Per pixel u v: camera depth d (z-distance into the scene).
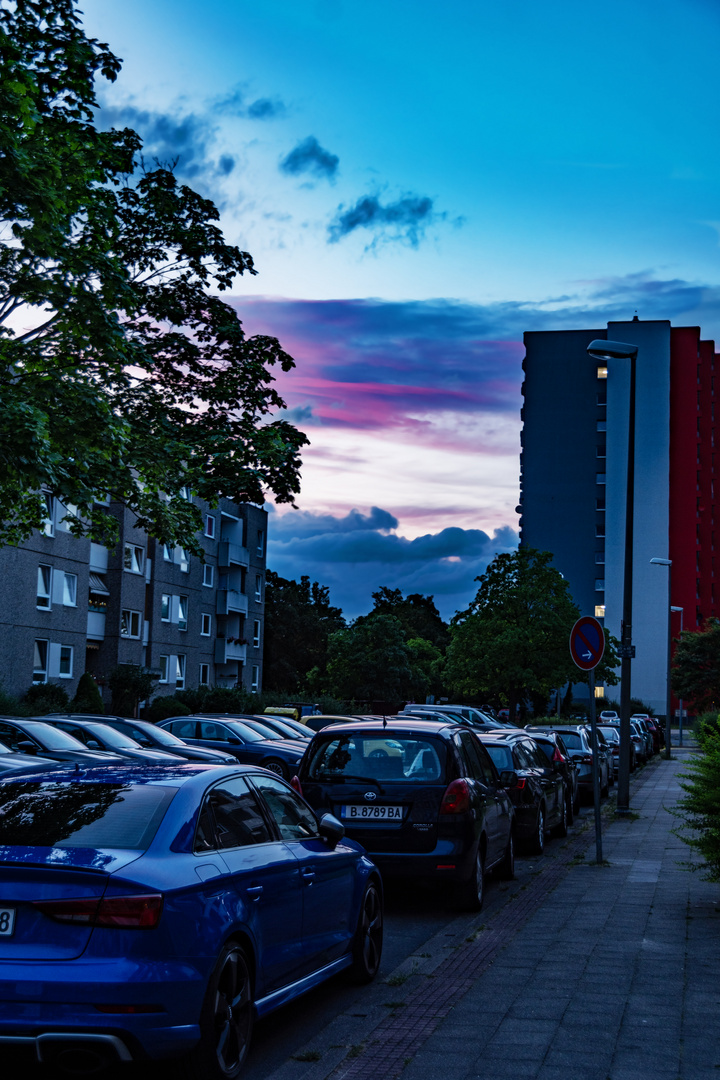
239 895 5.44
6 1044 4.56
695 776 10.18
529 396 89.88
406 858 9.80
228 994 5.23
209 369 22.81
